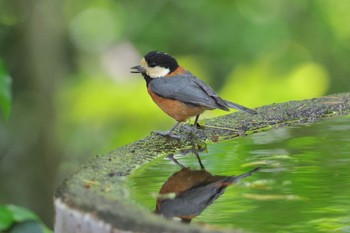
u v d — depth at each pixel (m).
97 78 14.77
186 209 4.29
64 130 14.41
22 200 13.64
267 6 15.11
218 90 14.46
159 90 8.04
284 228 3.96
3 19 13.66
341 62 15.21
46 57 13.77
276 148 6.02
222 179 5.08
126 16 15.26
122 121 14.30
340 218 4.11
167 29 14.88
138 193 4.54
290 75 14.45
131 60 14.85
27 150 13.77
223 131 6.65
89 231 3.91
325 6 15.25
